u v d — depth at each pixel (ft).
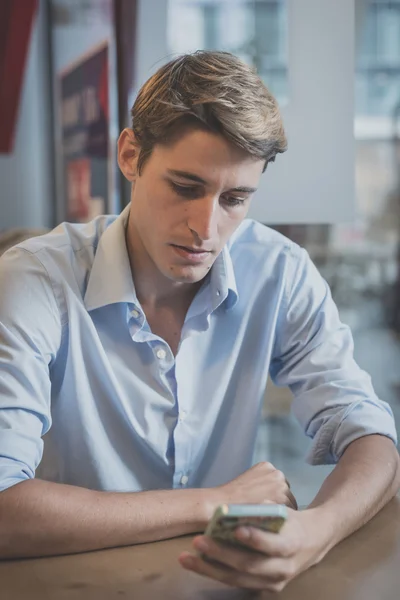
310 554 3.24
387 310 17.47
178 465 4.39
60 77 13.29
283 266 4.69
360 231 17.90
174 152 3.61
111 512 3.43
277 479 3.85
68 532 3.37
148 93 3.77
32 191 14.89
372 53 19.11
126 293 4.13
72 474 4.35
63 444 4.33
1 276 4.00
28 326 3.92
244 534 2.91
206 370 4.47
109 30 9.39
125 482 4.36
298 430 11.91
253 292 4.61
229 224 3.81
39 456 3.86
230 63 3.70
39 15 14.26
